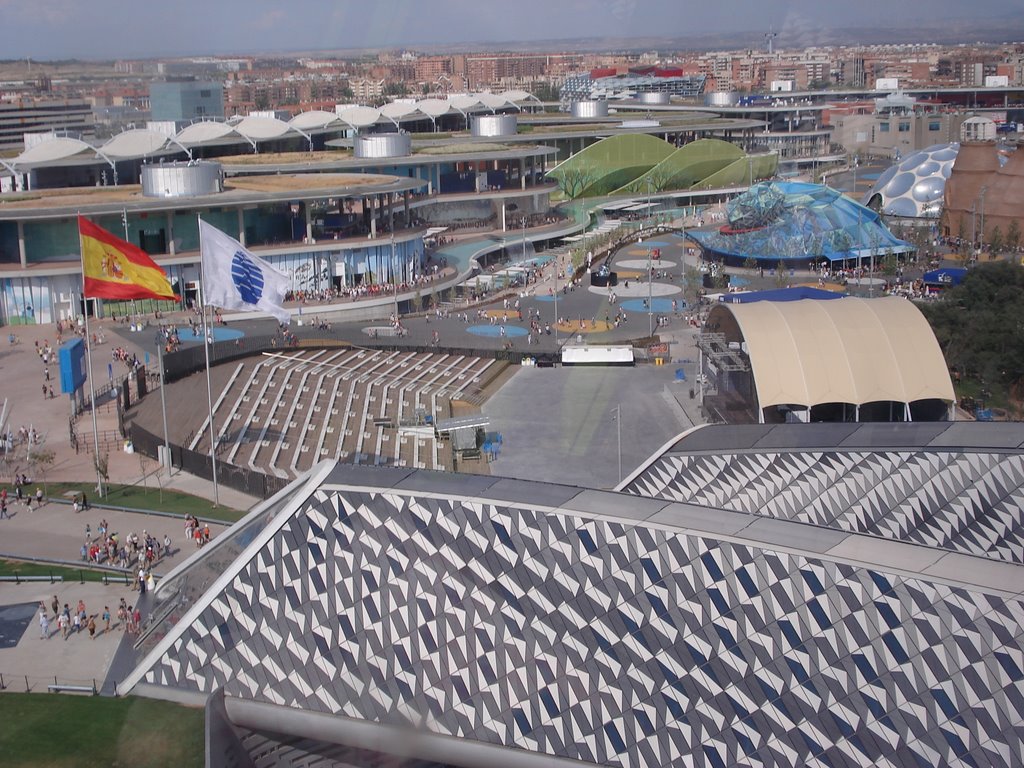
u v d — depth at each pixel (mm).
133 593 79812
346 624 60344
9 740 58562
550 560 58250
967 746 49531
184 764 56156
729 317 121875
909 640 51781
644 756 53969
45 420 124625
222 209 185000
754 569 54938
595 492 60500
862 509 75188
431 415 123625
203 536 91562
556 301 185875
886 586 52750
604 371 146625
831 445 79375
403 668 58750
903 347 114562
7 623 74938
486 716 56938
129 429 119938
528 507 59562
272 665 60719
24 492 103812
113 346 153125
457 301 192625
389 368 143500
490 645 57938
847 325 116562
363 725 58344
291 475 107438
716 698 53781
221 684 61031
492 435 121062
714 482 78938
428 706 57719
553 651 56969
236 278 104375
